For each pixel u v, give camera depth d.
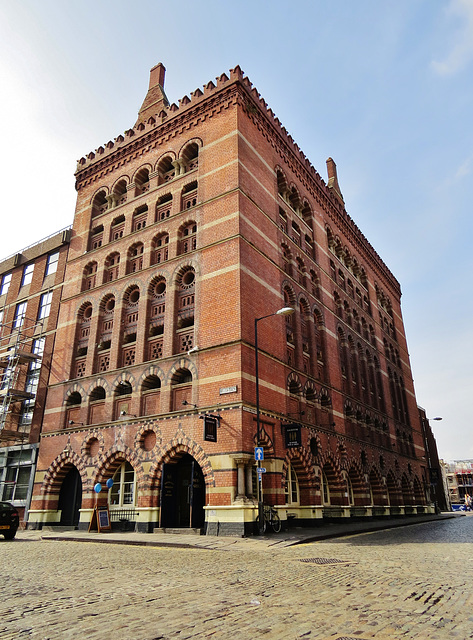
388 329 46.78
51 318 31.73
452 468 115.38
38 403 29.44
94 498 23.77
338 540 17.98
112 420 24.77
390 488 36.34
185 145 28.38
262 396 22.09
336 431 29.02
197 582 8.67
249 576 9.30
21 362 31.55
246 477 19.70
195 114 28.58
